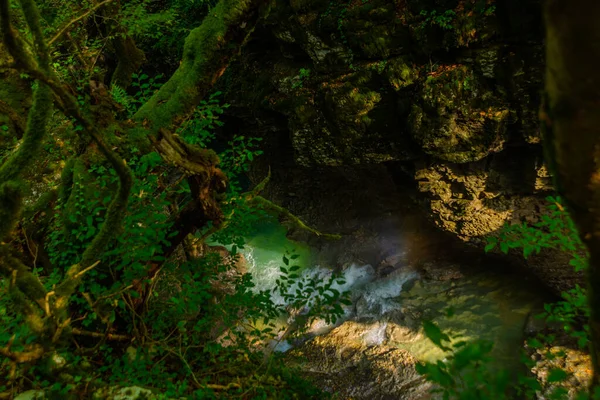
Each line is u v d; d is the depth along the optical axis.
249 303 5.00
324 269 12.21
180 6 11.05
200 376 4.84
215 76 5.27
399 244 11.68
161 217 4.14
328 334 9.88
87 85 4.98
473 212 8.94
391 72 8.23
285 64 9.66
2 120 4.83
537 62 7.25
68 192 4.86
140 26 6.64
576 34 1.05
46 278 4.50
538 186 8.13
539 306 9.68
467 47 7.70
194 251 5.29
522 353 2.21
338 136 9.08
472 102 7.76
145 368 4.18
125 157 4.86
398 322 10.05
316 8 8.55
